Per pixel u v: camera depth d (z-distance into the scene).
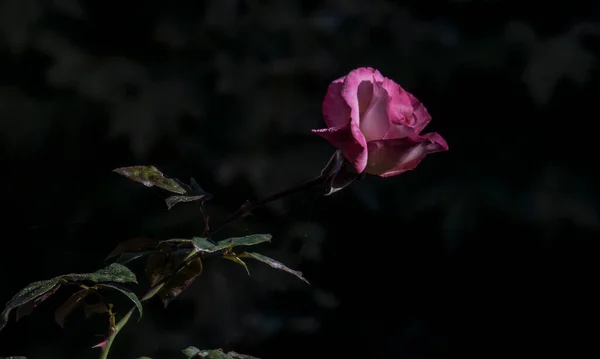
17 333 2.11
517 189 2.64
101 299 0.95
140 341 2.22
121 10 2.69
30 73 2.68
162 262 0.98
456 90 2.74
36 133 2.63
